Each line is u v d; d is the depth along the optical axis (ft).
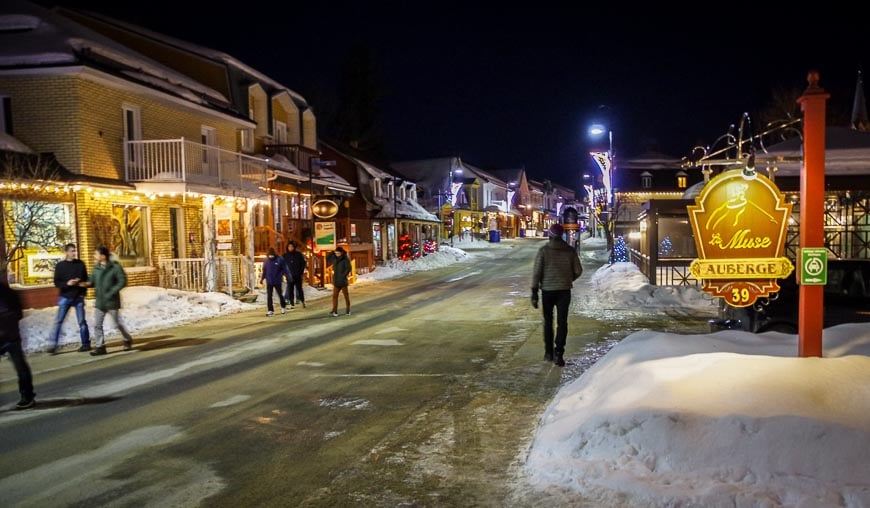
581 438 16.56
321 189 100.32
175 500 15.37
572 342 35.94
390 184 147.33
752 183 23.97
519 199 296.51
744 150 34.58
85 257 53.06
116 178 57.52
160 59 83.41
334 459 18.03
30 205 46.75
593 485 14.71
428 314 51.78
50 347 36.88
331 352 35.14
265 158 82.02
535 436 19.08
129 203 59.00
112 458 18.45
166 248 64.85
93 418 22.76
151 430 21.15
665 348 21.66
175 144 65.67
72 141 53.16
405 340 38.75
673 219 61.62
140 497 15.57
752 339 23.25
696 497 13.38
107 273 36.73
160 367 31.99
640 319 44.68
